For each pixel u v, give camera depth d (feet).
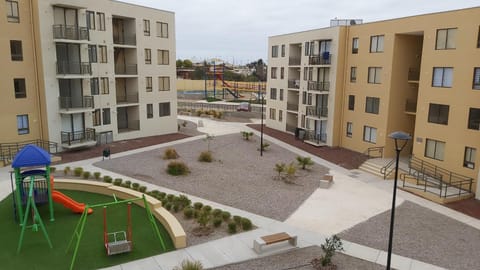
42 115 94.58
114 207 59.36
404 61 95.50
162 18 124.57
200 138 124.47
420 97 84.58
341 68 110.73
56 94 95.45
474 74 73.05
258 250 45.80
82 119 103.14
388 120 97.04
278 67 145.89
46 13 91.30
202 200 64.90
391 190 74.74
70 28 94.99
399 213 62.28
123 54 119.96
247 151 107.14
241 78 415.23
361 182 79.87
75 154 95.40
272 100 151.94
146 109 123.65
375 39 99.40
